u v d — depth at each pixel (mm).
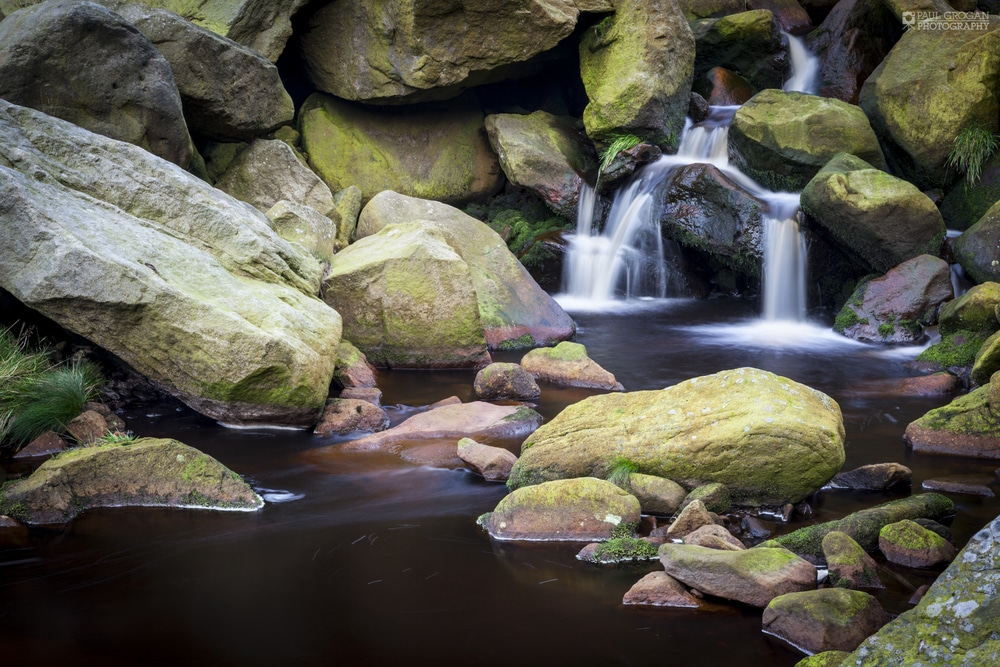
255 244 8742
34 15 10266
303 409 7941
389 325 10031
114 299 7391
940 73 12727
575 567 5453
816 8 17516
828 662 4109
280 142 12875
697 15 16953
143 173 8703
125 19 10875
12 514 6070
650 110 13953
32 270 7414
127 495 6383
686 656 4469
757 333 11969
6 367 7676
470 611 4910
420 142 15047
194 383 7754
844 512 6273
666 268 13938
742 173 13719
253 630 4695
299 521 6129
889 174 12234
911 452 7555
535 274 13953
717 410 6332
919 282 11297
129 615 4844
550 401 8977
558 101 16484
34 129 8500
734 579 4961
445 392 9273
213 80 12000
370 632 4684
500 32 13508
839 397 9156
